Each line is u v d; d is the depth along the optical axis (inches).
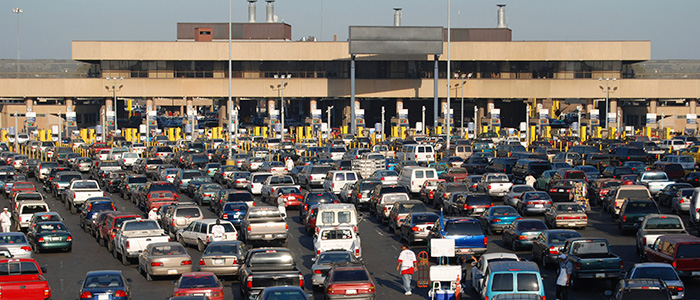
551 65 7391.7
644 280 1272.1
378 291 1665.8
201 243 2087.8
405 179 3186.5
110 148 5201.8
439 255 1579.7
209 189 3038.9
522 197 2610.7
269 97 7455.7
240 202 2471.7
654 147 4771.2
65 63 7859.3
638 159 3996.1
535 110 7431.1
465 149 4690.0
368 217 2753.4
